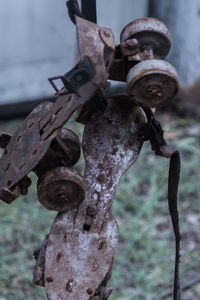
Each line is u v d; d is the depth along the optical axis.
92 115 0.94
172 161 0.90
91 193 0.91
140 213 2.56
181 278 2.20
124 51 0.88
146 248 2.42
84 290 0.88
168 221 2.60
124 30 0.90
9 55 3.20
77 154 0.93
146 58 0.88
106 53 0.83
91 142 0.93
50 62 3.23
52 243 0.88
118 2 3.17
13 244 2.38
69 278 0.88
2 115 3.31
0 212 2.59
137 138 0.93
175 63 3.04
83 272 0.88
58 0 3.13
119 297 2.07
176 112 3.47
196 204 2.72
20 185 0.89
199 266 2.29
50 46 3.21
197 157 3.07
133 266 2.29
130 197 2.74
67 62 3.22
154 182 2.78
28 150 0.88
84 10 0.94
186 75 3.07
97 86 0.82
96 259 0.89
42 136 0.87
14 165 0.89
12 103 3.28
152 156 3.08
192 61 3.05
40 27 3.17
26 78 3.26
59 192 0.87
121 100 0.93
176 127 3.34
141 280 2.19
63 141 0.91
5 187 0.89
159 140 0.91
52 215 2.60
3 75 3.23
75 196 0.87
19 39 3.19
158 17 3.20
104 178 0.92
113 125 0.93
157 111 3.50
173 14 3.09
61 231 0.89
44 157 0.88
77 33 0.83
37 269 0.89
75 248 0.89
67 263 0.88
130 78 0.84
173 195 0.91
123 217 2.63
